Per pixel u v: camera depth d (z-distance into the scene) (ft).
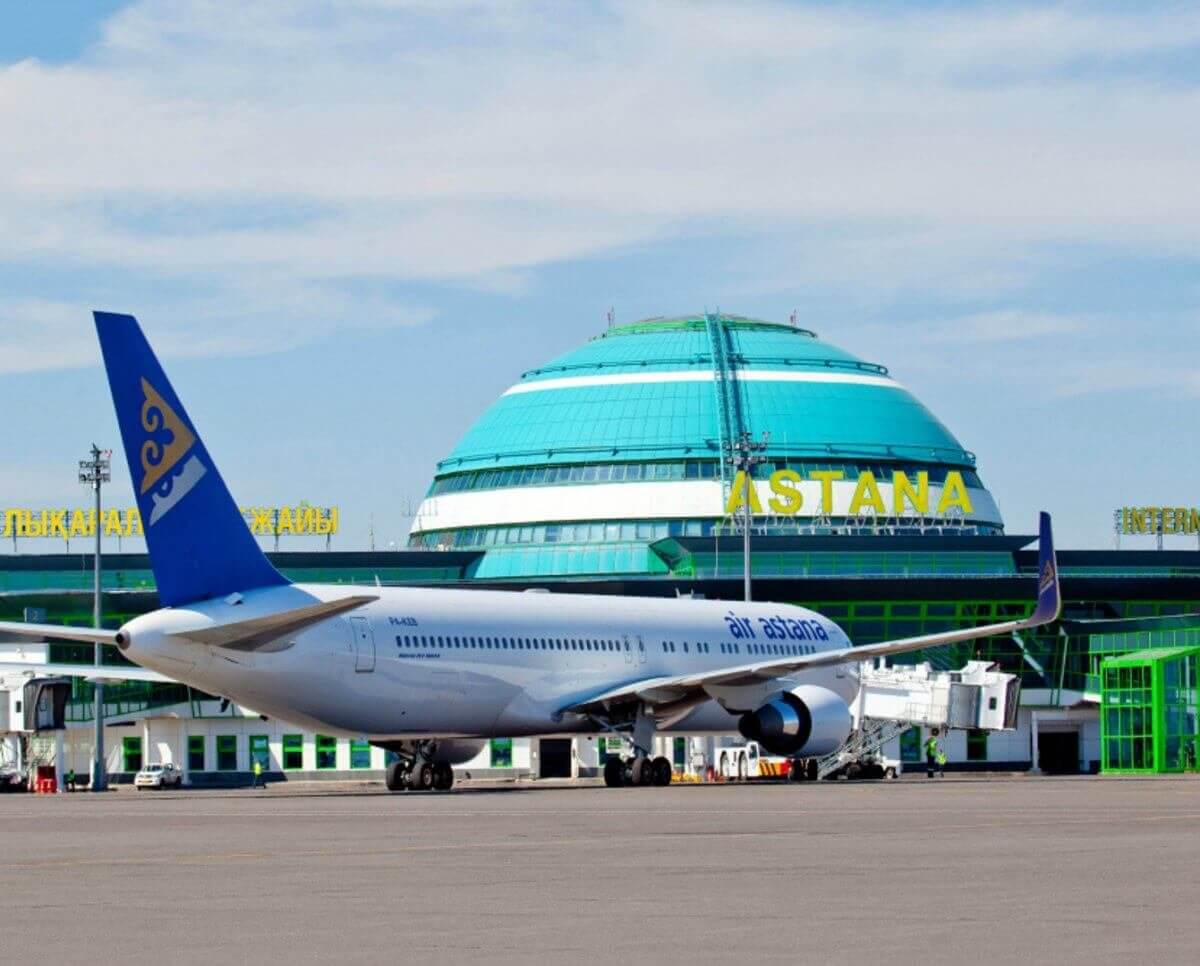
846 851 172.35
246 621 316.40
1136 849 173.68
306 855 171.73
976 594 655.35
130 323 319.88
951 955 100.17
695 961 98.53
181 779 601.62
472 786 449.06
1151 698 556.92
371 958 100.73
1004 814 242.17
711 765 581.53
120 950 104.68
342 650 348.59
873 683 516.73
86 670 370.12
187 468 327.26
